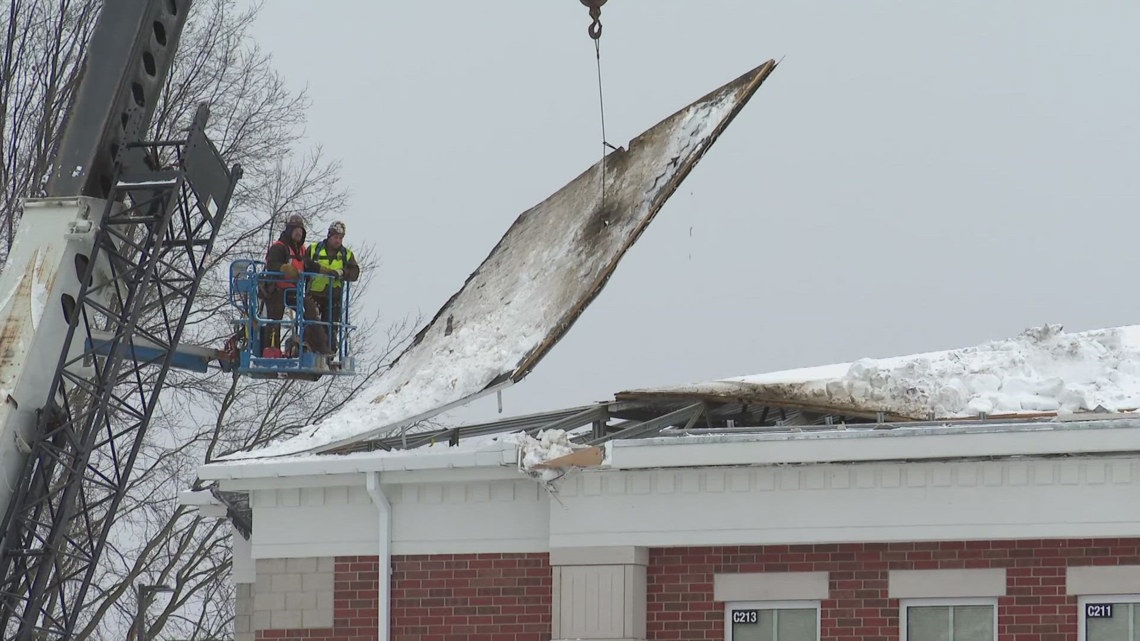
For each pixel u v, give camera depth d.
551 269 74.44
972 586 62.34
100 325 96.19
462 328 76.31
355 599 68.69
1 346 70.50
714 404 70.38
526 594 66.88
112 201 72.06
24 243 71.88
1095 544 61.56
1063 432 59.94
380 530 68.12
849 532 63.16
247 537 79.62
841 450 62.00
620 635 64.50
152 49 74.50
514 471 66.25
